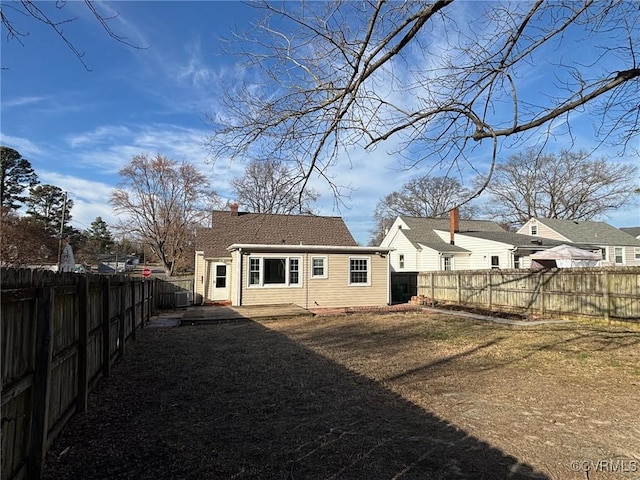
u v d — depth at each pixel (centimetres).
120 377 570
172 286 1780
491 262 2353
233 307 1555
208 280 1945
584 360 675
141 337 954
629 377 569
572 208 3325
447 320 1248
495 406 449
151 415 416
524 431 377
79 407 414
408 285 2011
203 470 298
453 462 312
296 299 1616
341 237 2198
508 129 388
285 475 290
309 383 543
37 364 276
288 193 478
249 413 424
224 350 787
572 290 1203
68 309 369
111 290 602
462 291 1650
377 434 367
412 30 326
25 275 255
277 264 1753
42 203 4438
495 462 313
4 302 225
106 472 293
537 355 721
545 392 503
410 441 352
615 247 2784
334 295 1667
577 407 446
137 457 319
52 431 323
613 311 1085
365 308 1556
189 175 3253
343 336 963
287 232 2133
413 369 625
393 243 2905
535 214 3428
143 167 3144
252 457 320
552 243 2470
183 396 483
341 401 465
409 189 3173
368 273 1727
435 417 413
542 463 312
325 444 345
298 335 984
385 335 974
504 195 3509
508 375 587
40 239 2709
